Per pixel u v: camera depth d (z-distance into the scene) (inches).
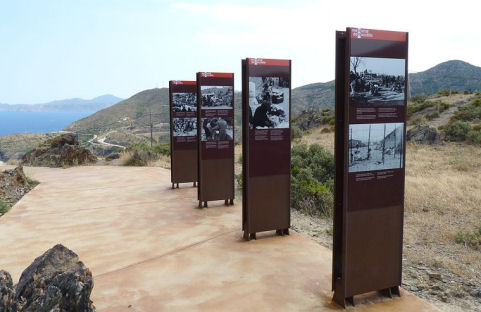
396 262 157.6
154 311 145.3
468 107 1032.2
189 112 391.9
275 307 148.6
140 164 616.4
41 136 2240.4
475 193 354.6
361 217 149.7
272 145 229.0
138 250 213.2
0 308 98.1
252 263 192.7
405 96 152.8
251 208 226.7
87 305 102.3
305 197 313.6
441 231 255.1
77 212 299.3
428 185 386.3
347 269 148.3
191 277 176.4
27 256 205.3
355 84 143.0
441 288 170.2
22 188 395.2
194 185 407.5
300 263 192.7
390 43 147.3
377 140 149.6
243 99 225.3
